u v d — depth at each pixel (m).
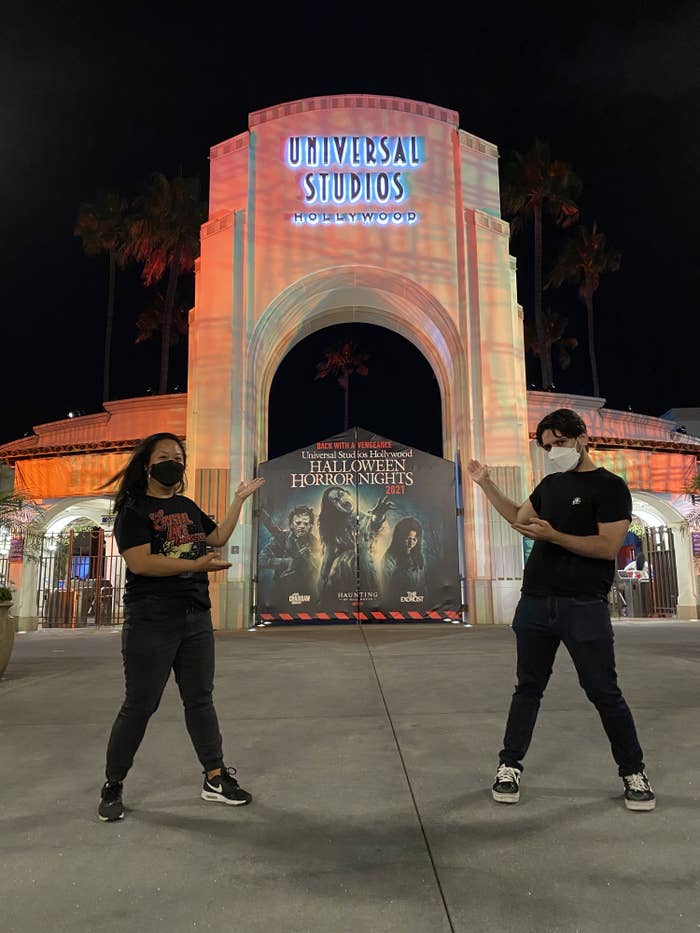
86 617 20.20
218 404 16.02
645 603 21.06
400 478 15.97
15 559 18.91
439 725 5.22
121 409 20.66
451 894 2.52
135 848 2.99
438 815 3.32
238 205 17.11
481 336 16.48
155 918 2.39
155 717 5.59
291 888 2.59
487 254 16.95
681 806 3.38
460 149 17.50
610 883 2.59
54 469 19.61
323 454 16.02
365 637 12.59
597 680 3.40
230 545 15.35
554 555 3.57
